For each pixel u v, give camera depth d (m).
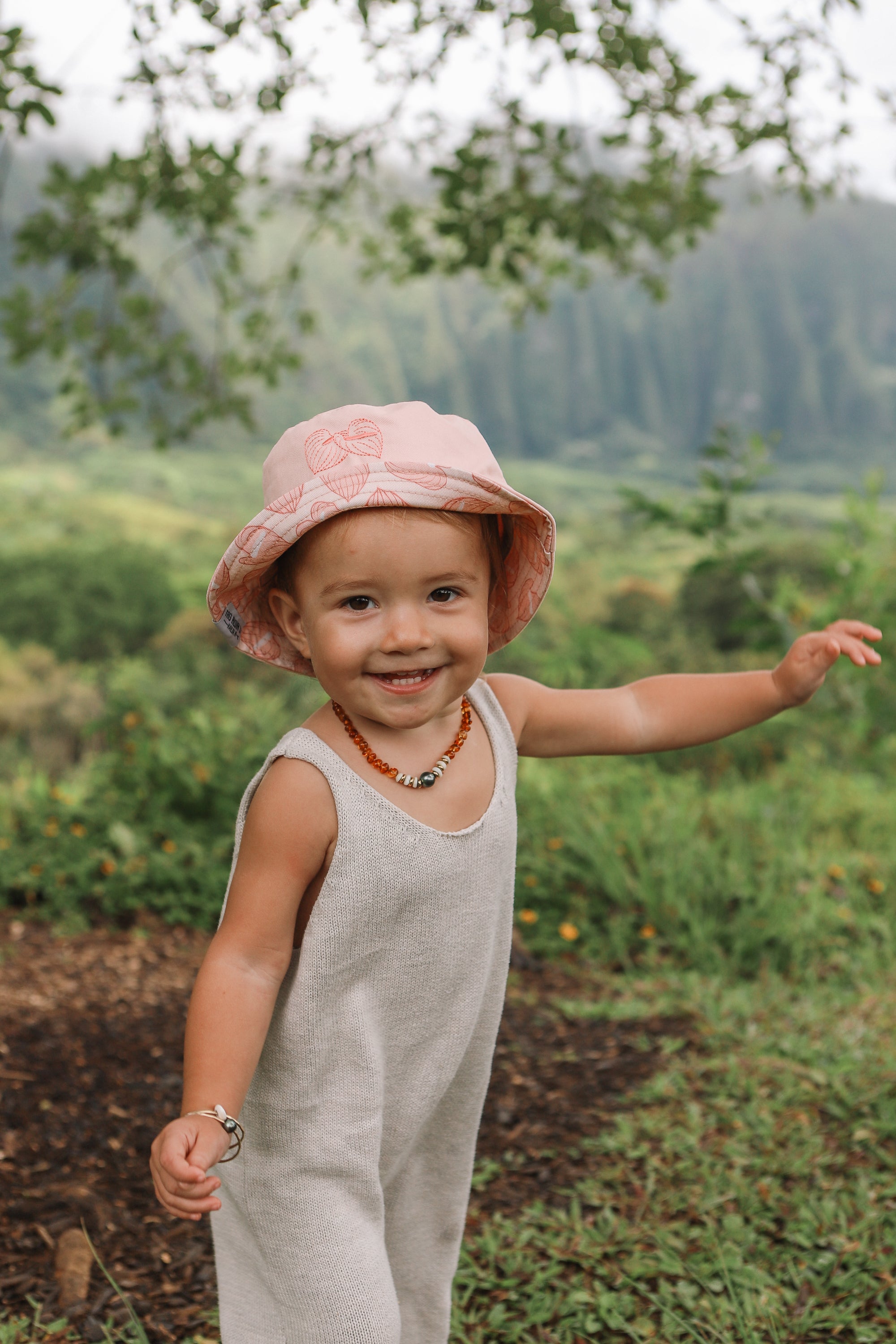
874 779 7.03
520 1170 2.81
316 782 1.39
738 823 5.62
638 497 6.21
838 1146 2.85
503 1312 2.19
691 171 4.56
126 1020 3.76
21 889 5.16
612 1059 3.48
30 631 30.39
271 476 1.45
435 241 6.05
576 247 5.42
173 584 33.50
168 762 5.69
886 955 4.51
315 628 1.39
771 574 13.35
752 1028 3.61
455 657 1.38
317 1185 1.43
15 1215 2.52
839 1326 2.09
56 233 5.41
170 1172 1.19
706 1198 2.58
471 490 1.34
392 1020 1.46
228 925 1.40
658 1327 2.14
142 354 6.12
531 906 4.99
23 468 97.31
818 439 180.62
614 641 8.45
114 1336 2.13
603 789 6.13
